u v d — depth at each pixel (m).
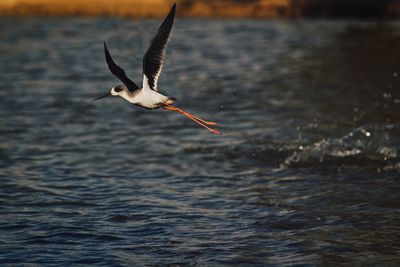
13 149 16.98
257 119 19.88
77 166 15.66
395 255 10.76
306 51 30.22
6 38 33.19
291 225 12.02
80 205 13.09
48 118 20.19
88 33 34.47
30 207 12.95
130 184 14.40
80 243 11.25
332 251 10.91
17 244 11.18
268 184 14.35
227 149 16.94
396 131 17.97
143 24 36.72
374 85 23.70
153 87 10.05
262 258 10.67
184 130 18.98
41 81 25.27
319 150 16.56
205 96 22.97
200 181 14.61
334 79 24.92
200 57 29.62
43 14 39.03
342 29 35.25
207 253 10.86
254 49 30.97
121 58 29.23
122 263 10.50
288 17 39.25
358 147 16.75
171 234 11.64
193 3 39.53
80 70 27.17
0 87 24.22
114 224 12.10
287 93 23.08
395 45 30.72
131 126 19.45
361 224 12.03
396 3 39.00
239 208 12.91
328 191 13.80
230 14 39.25
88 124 19.66
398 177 14.60
